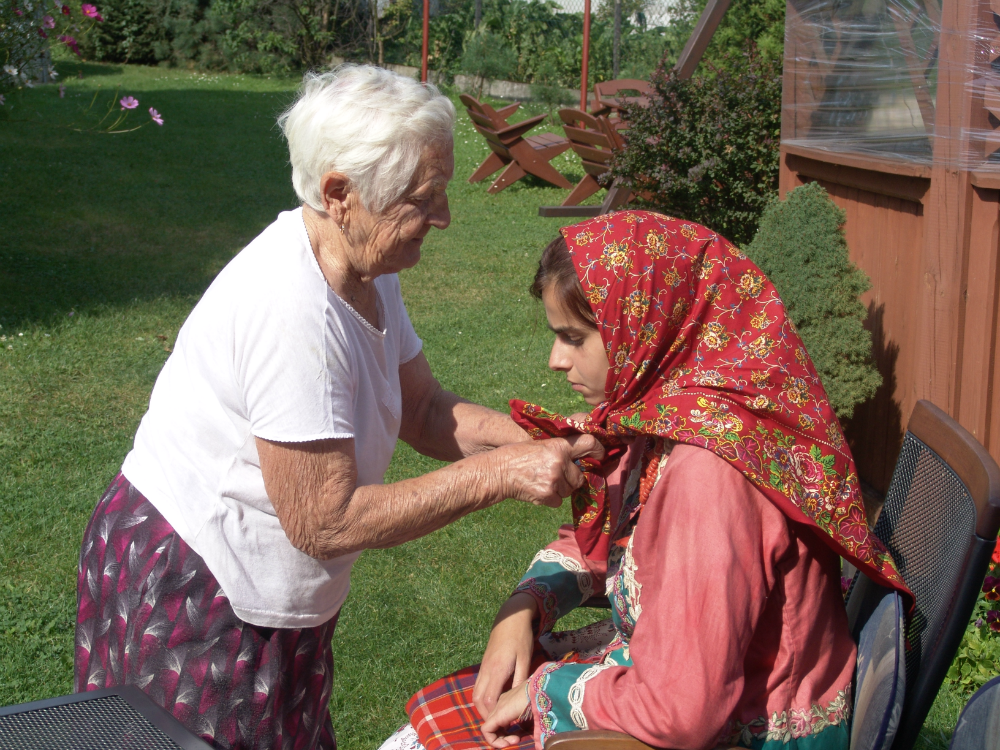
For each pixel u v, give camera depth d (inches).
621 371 62.6
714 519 54.5
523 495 65.3
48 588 131.1
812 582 58.8
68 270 285.7
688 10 593.3
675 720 53.2
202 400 64.7
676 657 53.6
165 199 382.6
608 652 65.4
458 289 286.8
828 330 145.0
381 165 58.5
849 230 160.6
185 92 648.4
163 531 67.2
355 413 67.1
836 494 58.2
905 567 65.6
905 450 71.0
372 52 724.0
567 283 62.7
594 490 70.0
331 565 68.4
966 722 58.5
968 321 127.9
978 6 118.4
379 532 63.1
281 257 61.7
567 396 205.6
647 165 260.4
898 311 147.5
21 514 151.3
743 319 61.1
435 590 133.7
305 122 60.1
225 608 66.6
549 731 60.6
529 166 427.8
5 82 252.1
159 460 68.2
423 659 119.0
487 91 684.7
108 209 362.9
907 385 146.0
